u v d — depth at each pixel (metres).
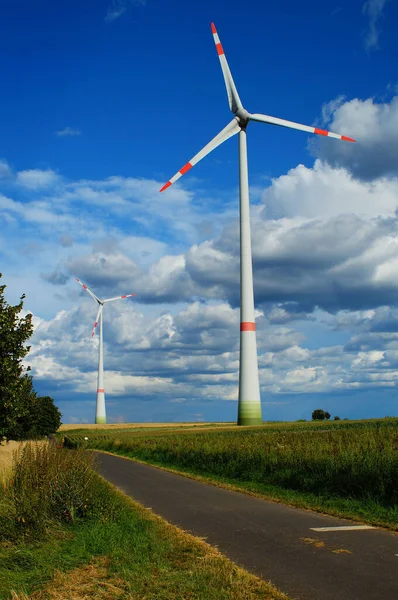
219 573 8.88
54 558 10.14
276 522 13.62
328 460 19.55
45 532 12.20
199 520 14.22
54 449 15.38
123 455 47.94
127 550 10.42
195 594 7.88
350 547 10.67
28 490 13.28
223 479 24.88
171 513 15.51
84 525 12.79
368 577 8.66
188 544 11.02
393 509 14.54
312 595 7.86
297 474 20.61
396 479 16.02
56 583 8.63
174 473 29.19
